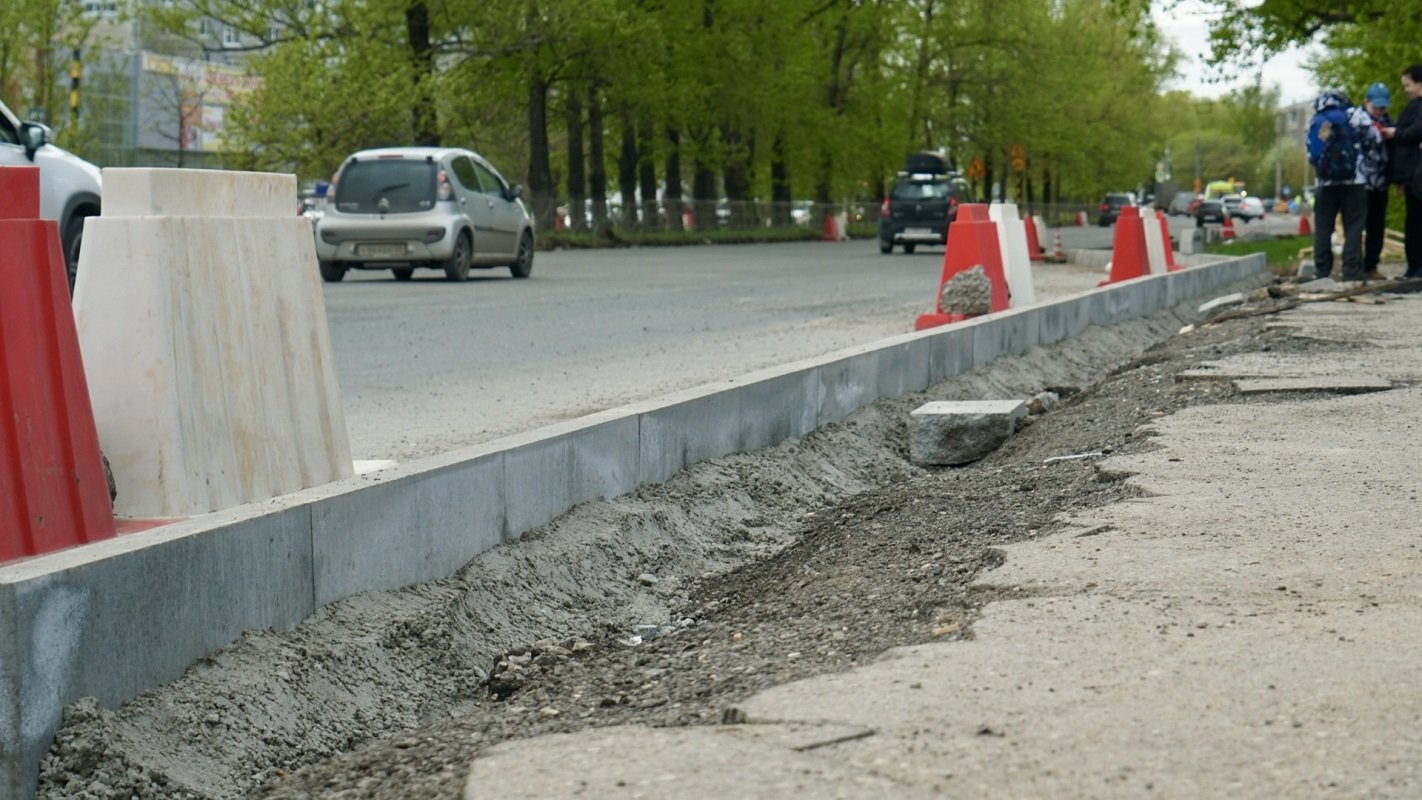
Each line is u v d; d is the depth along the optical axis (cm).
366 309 2030
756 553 770
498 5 4559
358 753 444
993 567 540
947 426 1030
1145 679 386
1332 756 327
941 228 4738
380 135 4366
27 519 484
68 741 397
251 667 466
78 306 564
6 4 4453
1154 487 680
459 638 557
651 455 789
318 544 516
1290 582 495
